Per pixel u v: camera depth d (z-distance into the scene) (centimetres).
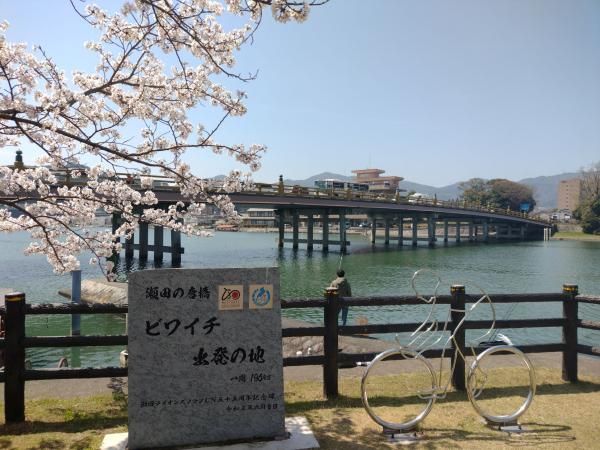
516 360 622
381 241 7556
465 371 480
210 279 355
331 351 458
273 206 4466
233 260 3825
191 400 345
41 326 1326
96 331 1275
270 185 3431
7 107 537
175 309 349
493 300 484
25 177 695
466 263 3822
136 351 342
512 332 1362
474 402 396
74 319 1195
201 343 350
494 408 431
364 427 387
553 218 10544
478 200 11238
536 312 1599
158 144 682
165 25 583
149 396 340
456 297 470
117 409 448
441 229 11606
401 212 5831
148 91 635
